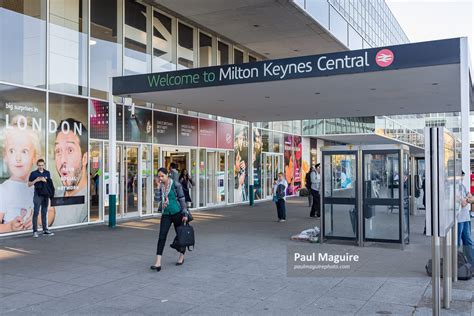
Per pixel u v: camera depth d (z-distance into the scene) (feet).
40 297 19.89
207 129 63.36
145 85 40.98
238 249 31.35
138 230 40.45
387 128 117.91
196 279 23.08
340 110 54.70
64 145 41.70
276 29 59.06
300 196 90.58
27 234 37.40
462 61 29.60
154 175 53.52
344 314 17.76
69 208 42.01
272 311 18.10
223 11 52.13
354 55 32.86
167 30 56.80
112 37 48.29
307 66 34.37
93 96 45.34
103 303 19.04
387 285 22.07
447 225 17.15
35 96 39.24
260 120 66.33
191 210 59.41
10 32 37.76
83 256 28.81
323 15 58.39
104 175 46.39
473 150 124.57
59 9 42.24
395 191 31.91
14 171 37.14
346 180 33.45
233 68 37.06
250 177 68.90
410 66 31.07
